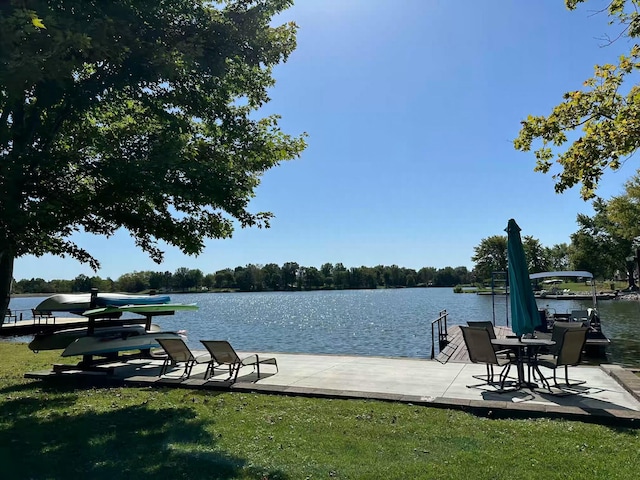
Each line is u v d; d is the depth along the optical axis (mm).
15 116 6621
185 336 11195
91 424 5789
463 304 57281
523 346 7551
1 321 6543
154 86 7270
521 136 6977
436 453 4559
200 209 8023
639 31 5973
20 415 6281
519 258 7836
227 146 8328
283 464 4340
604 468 4094
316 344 22406
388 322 34969
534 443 4773
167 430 5469
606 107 6328
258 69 8109
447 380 8133
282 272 140750
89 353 9344
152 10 6211
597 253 58219
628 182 39250
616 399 6637
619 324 26703
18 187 6016
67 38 4789
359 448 4738
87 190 7133
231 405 6641
